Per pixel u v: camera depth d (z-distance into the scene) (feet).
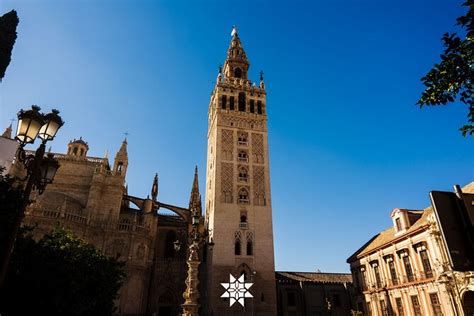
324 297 212.84
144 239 187.21
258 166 223.51
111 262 103.91
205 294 191.01
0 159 68.33
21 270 71.51
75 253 95.20
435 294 125.18
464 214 15.76
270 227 203.72
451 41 28.22
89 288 90.22
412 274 139.85
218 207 201.98
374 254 170.71
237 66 278.46
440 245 123.03
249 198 210.18
